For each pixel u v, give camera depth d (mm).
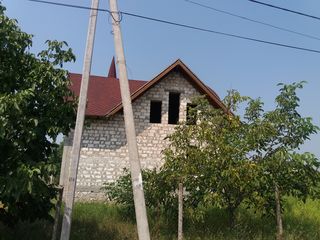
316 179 11805
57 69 9945
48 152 10031
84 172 19188
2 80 9500
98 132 19531
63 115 9883
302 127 11953
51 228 12266
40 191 8695
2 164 9055
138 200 8750
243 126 12172
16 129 9008
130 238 11664
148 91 20000
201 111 12719
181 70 20031
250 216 13773
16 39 9695
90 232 12195
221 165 11414
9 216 10422
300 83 12227
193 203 12219
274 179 11570
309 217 14562
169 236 11930
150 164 19594
